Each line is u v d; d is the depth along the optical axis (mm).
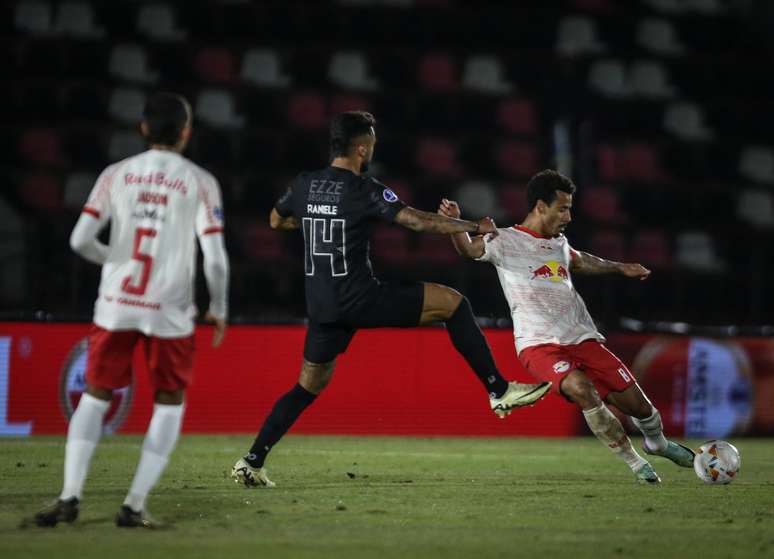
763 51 70688
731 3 72312
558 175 24672
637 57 67500
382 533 16375
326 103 61375
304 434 39375
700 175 62500
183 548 14734
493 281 49906
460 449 34531
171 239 16797
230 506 19234
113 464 27094
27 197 53219
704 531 17047
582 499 20906
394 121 61969
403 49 65188
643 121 64625
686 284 53969
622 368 24453
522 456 32094
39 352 37812
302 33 66062
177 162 17062
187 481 23484
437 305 21578
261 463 22578
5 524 16781
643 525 17594
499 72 65188
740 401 43188
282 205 22266
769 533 16953
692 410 42594
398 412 40062
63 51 60875
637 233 56125
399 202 20812
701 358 42812
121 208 16734
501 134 62219
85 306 46812
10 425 37406
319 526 17031
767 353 43625
